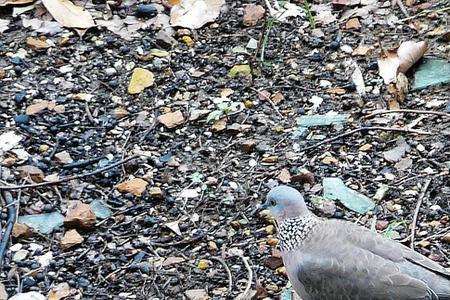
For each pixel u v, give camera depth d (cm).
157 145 842
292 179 796
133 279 715
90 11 1004
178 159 826
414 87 898
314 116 867
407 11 996
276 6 1013
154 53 949
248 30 982
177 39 970
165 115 866
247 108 880
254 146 834
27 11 999
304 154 825
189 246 743
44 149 835
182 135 853
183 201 782
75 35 970
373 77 911
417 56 914
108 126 862
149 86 906
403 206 768
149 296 700
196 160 825
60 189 795
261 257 728
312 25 976
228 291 701
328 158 819
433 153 815
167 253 736
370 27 980
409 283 594
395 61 909
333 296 615
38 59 940
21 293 700
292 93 899
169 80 916
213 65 935
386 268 600
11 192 788
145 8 999
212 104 885
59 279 715
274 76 920
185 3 1005
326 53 947
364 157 819
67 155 829
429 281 597
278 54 948
